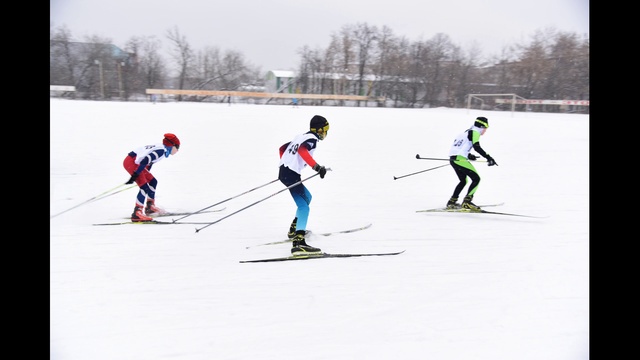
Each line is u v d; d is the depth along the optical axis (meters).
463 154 6.11
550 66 33.34
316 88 34.25
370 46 34.19
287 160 4.50
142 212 5.41
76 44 29.42
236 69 34.56
